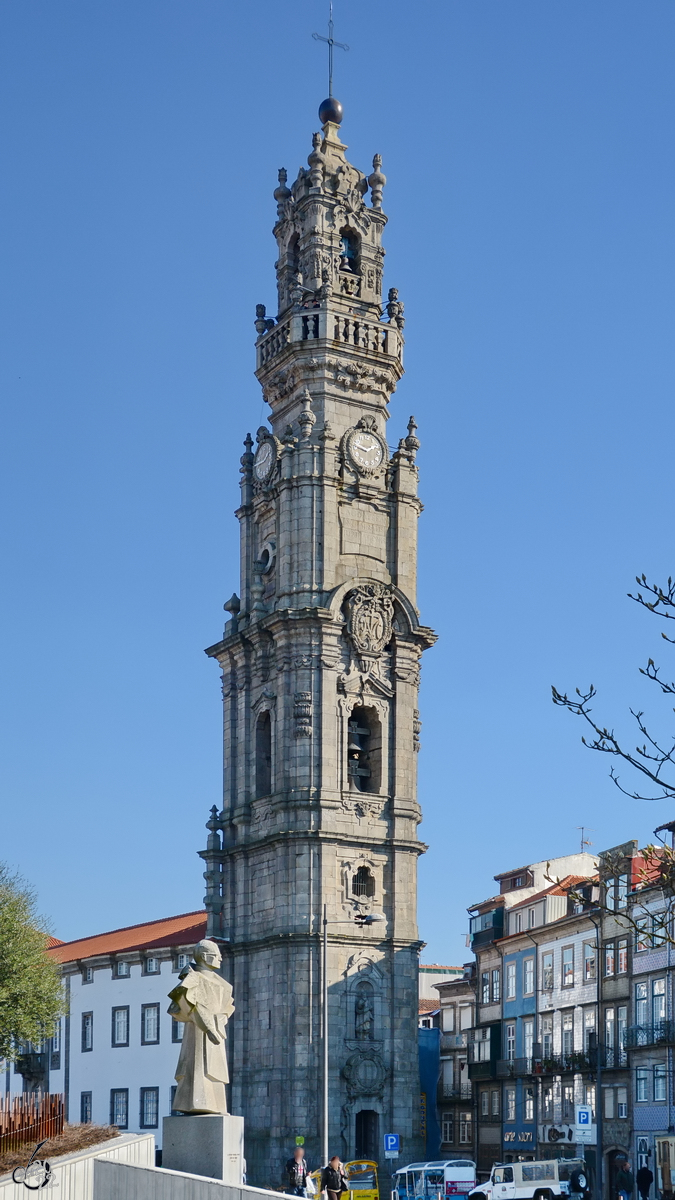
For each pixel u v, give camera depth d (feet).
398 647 295.69
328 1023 269.03
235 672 306.55
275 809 283.79
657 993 284.20
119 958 343.67
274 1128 269.44
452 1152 386.93
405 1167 271.90
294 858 278.05
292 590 292.81
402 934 282.77
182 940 329.11
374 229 318.24
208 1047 104.83
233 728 304.91
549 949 339.57
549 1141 325.42
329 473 297.94
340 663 290.15
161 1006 331.77
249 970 287.69
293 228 319.06
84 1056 349.82
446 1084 394.93
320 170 315.37
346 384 304.91
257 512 311.27
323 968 246.06
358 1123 273.13
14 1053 268.82
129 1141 120.37
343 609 292.81
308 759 282.77
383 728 291.99
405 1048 278.67
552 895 344.28
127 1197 100.99
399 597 296.51
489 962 374.43
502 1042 360.89
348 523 298.76
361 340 307.58
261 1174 270.67
